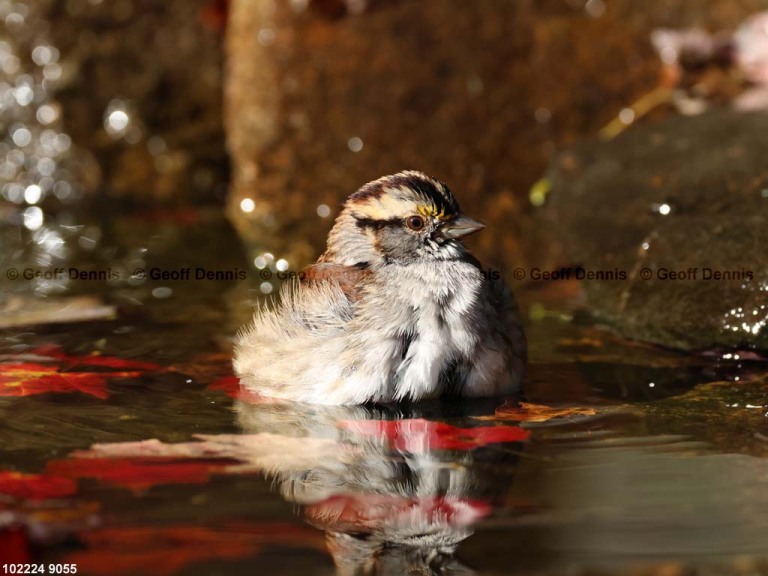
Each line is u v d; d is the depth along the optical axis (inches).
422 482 287.0
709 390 373.1
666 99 604.7
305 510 267.4
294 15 579.5
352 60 582.2
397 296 365.4
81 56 690.2
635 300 446.6
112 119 700.0
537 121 594.2
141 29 700.0
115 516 263.0
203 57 707.4
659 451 309.6
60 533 252.7
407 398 361.1
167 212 686.5
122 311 480.7
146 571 235.6
